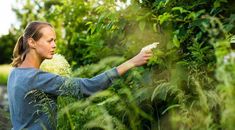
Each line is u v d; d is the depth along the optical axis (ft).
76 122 9.77
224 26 8.70
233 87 6.78
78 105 9.59
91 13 16.17
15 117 10.39
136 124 9.41
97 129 9.66
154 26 9.68
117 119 9.36
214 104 7.94
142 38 10.87
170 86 8.99
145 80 9.97
